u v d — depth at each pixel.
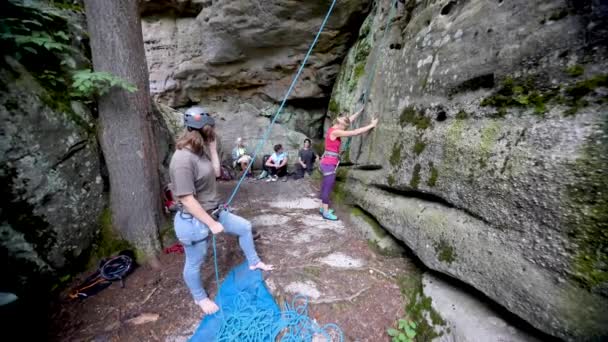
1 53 1.87
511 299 1.38
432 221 2.02
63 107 2.19
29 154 1.89
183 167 1.48
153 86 7.44
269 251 2.66
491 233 1.53
